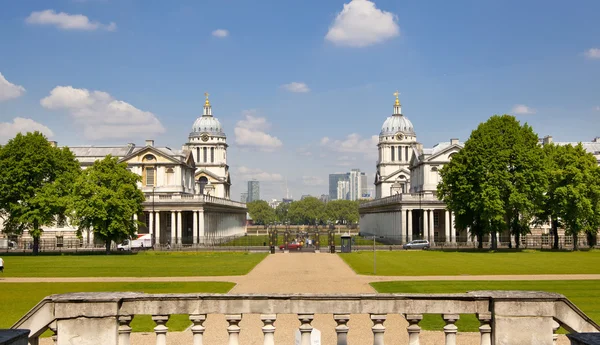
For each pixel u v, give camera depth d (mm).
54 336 16406
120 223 99688
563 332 26578
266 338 16625
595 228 101375
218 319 30906
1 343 11594
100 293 16781
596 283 47406
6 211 102625
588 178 97750
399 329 28109
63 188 101438
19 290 44938
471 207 96000
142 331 28219
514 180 96562
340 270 64000
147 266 71062
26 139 100812
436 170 147625
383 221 166875
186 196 137250
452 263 72125
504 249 103250
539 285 46000
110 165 102000
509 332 16047
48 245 133000
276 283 50656
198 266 70875
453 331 16484
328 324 29281
